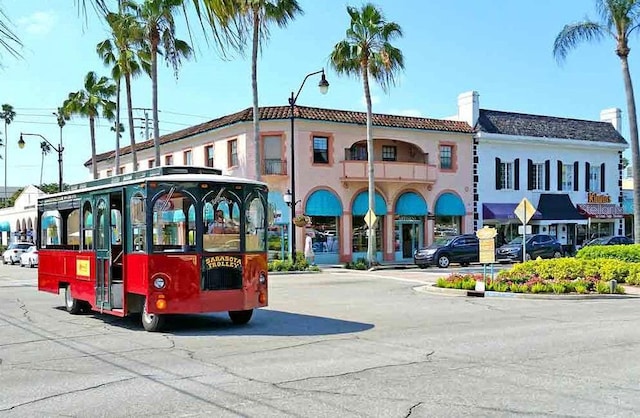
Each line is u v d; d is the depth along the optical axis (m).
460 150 41.66
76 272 15.50
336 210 37.22
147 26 31.44
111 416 6.67
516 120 44.66
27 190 60.56
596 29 30.17
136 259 12.83
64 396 7.54
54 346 11.09
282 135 36.06
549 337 11.52
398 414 6.58
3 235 68.50
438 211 40.62
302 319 14.41
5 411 6.91
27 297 20.45
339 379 8.22
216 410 6.84
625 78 29.78
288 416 6.57
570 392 7.47
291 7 27.67
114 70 34.78
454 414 6.57
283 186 36.09
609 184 47.56
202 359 9.74
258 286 13.38
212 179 12.95
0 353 10.44
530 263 22.30
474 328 12.72
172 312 12.43
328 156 37.38
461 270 32.56
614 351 10.11
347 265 33.97
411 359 9.52
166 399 7.34
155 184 12.54
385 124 38.88
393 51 32.47
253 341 11.41
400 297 19.39
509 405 6.91
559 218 44.16
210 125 39.84
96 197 14.53
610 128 49.22
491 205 42.41
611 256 25.94
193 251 12.65
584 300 18.23
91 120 45.84
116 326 13.64
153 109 32.03
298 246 36.09
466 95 42.97
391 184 39.16
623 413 6.58
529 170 44.03
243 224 13.23
